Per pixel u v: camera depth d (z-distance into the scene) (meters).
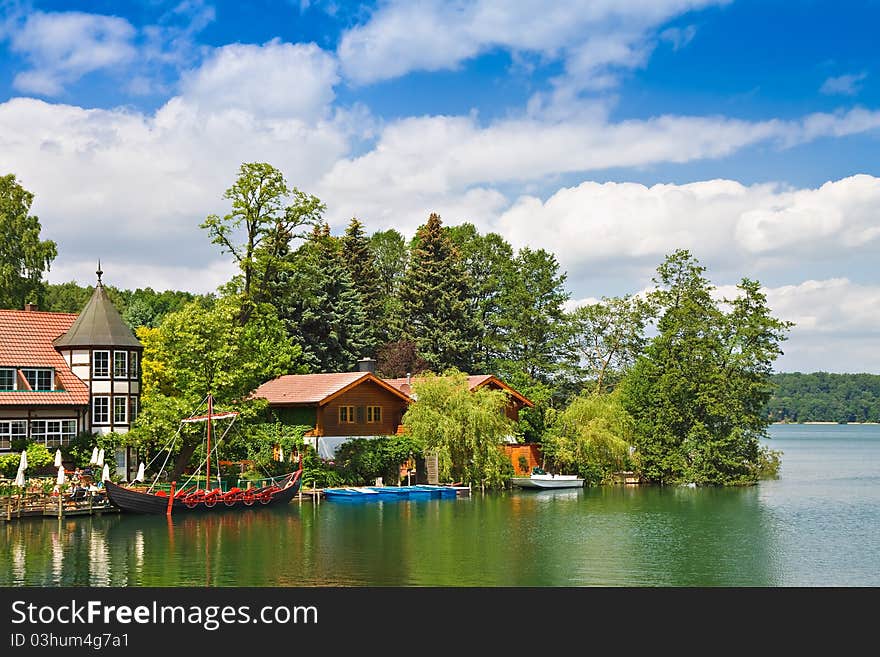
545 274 102.00
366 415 67.94
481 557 38.75
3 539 41.50
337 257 94.56
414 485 64.88
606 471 75.69
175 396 61.00
